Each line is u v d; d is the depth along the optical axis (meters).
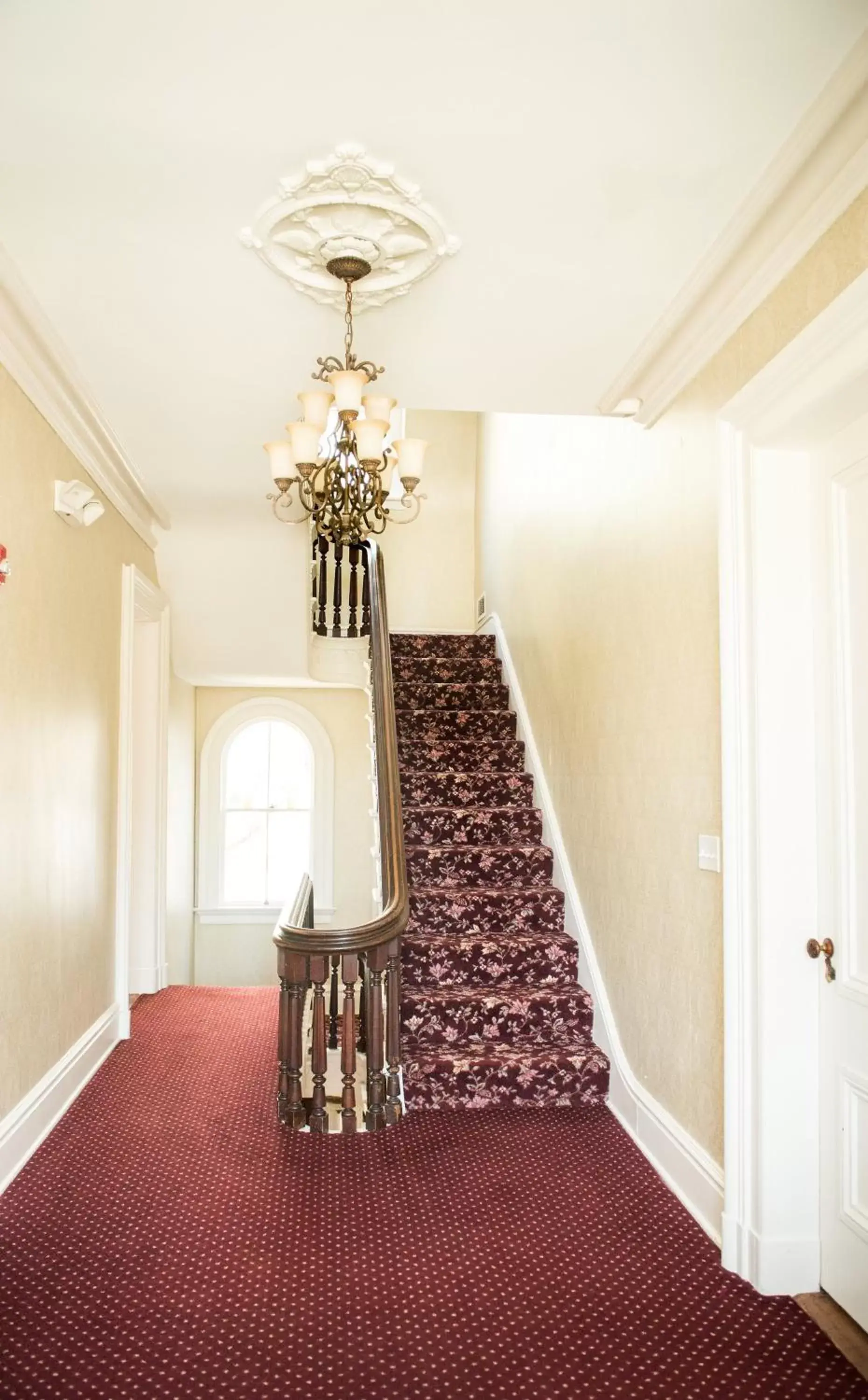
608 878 3.85
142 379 3.38
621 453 3.76
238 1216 2.82
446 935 4.35
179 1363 2.11
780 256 2.36
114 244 2.46
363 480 3.42
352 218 2.33
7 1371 2.07
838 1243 2.34
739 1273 2.50
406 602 8.23
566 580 4.70
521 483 6.01
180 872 7.14
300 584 5.93
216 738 7.95
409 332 2.98
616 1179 3.08
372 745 4.60
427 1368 2.11
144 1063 4.30
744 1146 2.49
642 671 3.44
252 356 3.18
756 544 2.49
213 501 5.02
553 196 2.25
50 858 3.53
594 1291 2.42
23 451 3.17
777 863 2.45
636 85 1.88
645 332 2.97
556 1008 3.97
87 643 4.05
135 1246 2.64
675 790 3.08
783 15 1.70
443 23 1.72
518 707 5.86
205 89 1.89
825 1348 2.20
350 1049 3.53
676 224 2.37
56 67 1.83
